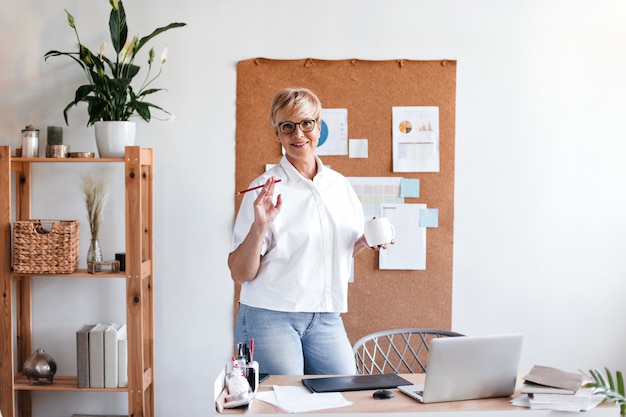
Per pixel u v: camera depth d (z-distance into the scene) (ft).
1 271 9.99
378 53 10.97
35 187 11.14
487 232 11.07
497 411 6.12
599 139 11.03
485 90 11.00
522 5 10.94
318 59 10.94
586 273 11.11
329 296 8.05
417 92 10.98
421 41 10.96
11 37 11.01
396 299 11.07
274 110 8.05
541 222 11.07
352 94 10.97
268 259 7.93
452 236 11.04
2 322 10.02
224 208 11.05
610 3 10.93
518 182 11.07
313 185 8.07
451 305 11.09
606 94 11.00
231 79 10.99
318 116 8.13
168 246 11.08
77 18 11.01
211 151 11.02
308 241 7.91
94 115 9.90
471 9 10.94
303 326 7.95
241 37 10.96
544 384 6.32
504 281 11.11
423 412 6.06
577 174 11.07
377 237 7.77
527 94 11.00
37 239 9.89
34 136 10.28
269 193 7.30
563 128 11.03
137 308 9.84
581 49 10.97
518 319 11.12
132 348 9.87
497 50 10.96
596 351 11.15
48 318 11.23
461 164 11.04
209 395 11.16
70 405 11.25
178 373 11.18
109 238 11.12
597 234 11.09
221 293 11.09
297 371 7.88
